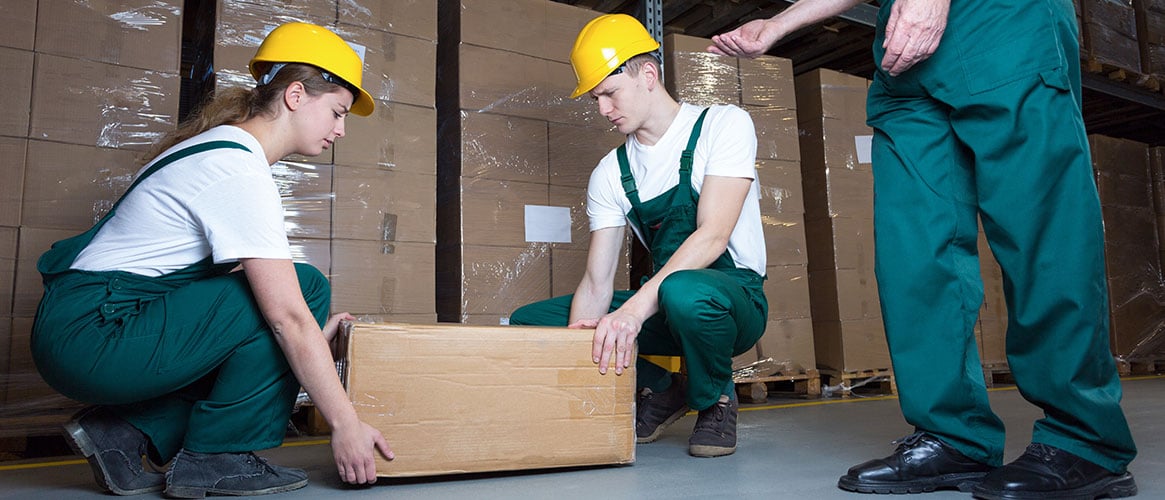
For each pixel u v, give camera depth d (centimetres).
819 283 364
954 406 129
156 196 129
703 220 174
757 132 337
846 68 492
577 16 305
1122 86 485
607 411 157
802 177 374
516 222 280
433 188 268
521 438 148
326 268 246
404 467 139
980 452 128
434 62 274
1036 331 124
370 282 252
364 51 259
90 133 221
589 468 159
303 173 246
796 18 160
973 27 129
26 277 210
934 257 132
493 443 145
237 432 135
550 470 156
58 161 216
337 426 130
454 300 272
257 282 125
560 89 297
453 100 281
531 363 150
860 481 128
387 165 260
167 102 233
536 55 293
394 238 259
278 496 134
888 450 179
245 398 135
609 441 157
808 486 136
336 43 144
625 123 184
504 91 284
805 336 339
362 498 131
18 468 184
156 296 131
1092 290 122
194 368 131
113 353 125
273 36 144
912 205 135
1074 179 123
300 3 251
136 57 229
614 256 201
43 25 217
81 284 128
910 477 127
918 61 129
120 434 139
